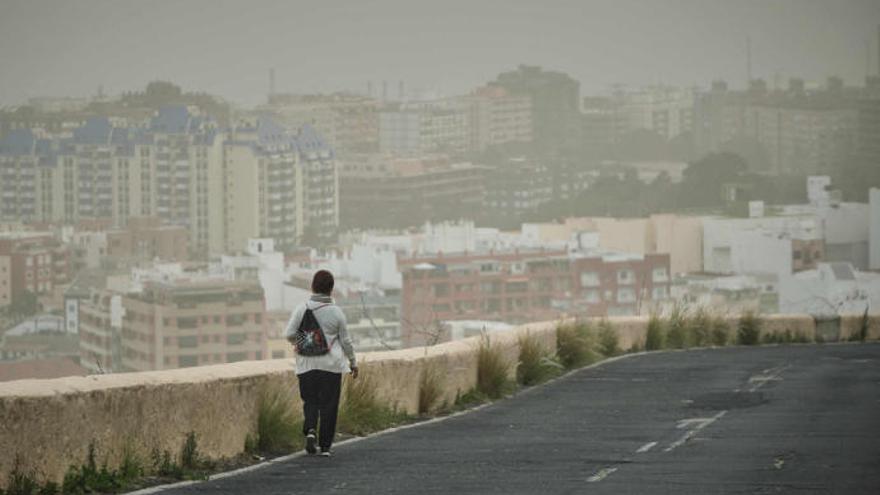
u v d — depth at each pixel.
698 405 34.31
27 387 20.64
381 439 28.09
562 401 36.09
